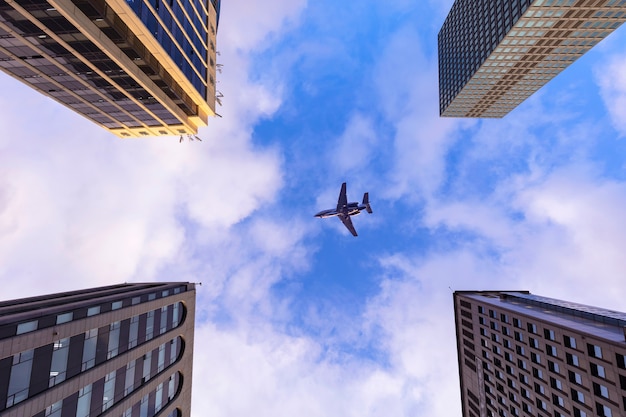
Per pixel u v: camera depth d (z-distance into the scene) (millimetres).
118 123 57781
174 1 43906
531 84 98125
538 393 44344
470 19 96250
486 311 58188
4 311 23750
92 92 46594
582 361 37250
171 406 39125
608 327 38906
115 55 37750
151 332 36188
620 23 69875
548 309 50750
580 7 64625
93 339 27641
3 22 31688
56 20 31625
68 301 28484
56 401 23438
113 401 29562
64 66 39875
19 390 21016
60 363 24219
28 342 21641
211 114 60938
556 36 74562
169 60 42812
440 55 124875
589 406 36094
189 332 44188
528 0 65062
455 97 108062
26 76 42188
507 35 74500
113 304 30516
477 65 90812
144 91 46469
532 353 45906
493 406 55094
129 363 32062
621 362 32531
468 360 63812
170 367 39500
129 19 34531
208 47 57812
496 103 112188
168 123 58031
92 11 32000
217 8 63344
